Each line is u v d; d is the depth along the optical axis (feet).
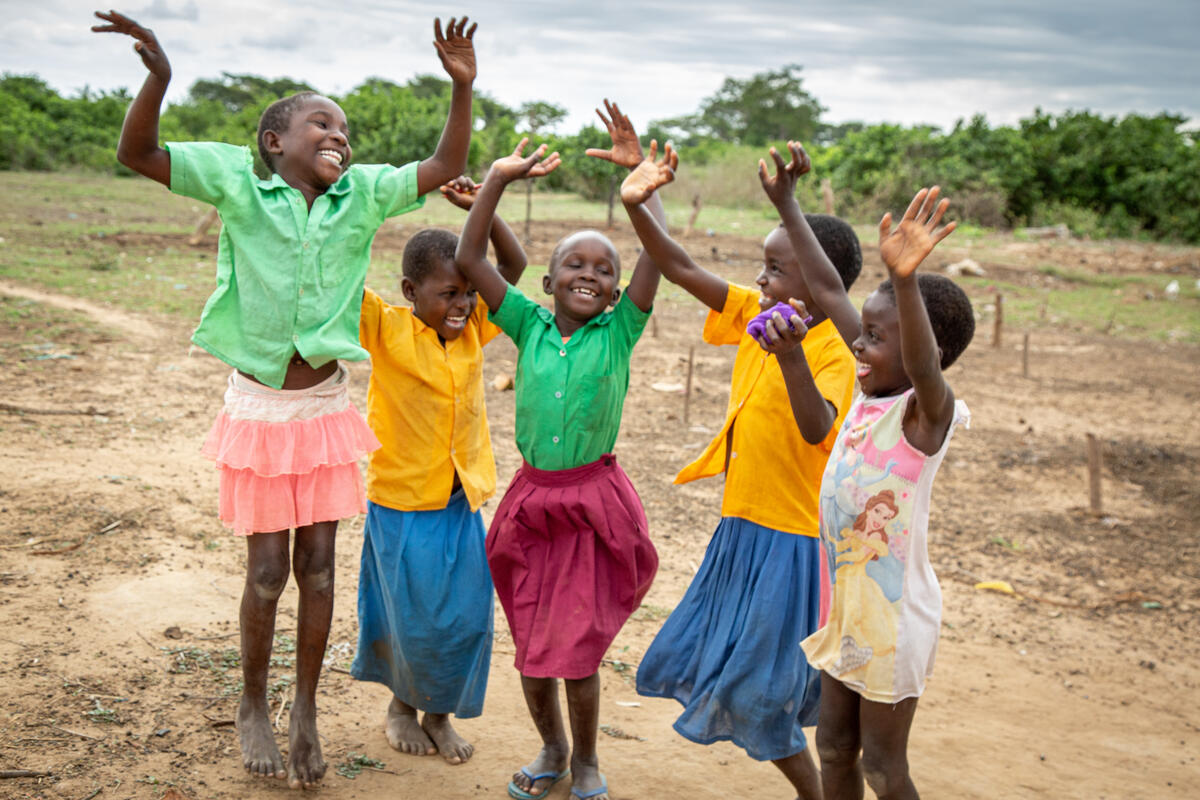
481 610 11.22
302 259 9.96
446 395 10.98
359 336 10.66
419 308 11.02
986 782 12.60
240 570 15.81
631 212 10.61
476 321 11.71
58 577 14.56
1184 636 17.98
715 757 12.33
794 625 10.33
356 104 98.32
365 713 12.35
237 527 10.17
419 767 11.25
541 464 10.53
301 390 10.27
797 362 9.35
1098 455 23.91
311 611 10.49
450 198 11.89
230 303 10.13
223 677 12.44
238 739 10.93
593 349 10.53
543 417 10.44
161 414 23.67
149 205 72.79
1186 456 28.50
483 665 11.41
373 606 11.59
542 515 10.46
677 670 10.91
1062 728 14.38
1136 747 14.01
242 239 9.91
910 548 8.87
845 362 10.56
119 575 14.94
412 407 10.96
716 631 10.66
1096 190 107.86
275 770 10.49
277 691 12.31
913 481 8.80
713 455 11.43
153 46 9.07
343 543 17.62
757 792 11.62
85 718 11.17
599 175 96.99
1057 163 107.45
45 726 10.91
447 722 11.81
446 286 10.85
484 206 10.57
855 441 9.11
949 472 26.45
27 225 54.90
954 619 17.98
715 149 145.79
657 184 10.43
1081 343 45.98
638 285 10.83
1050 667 16.40
